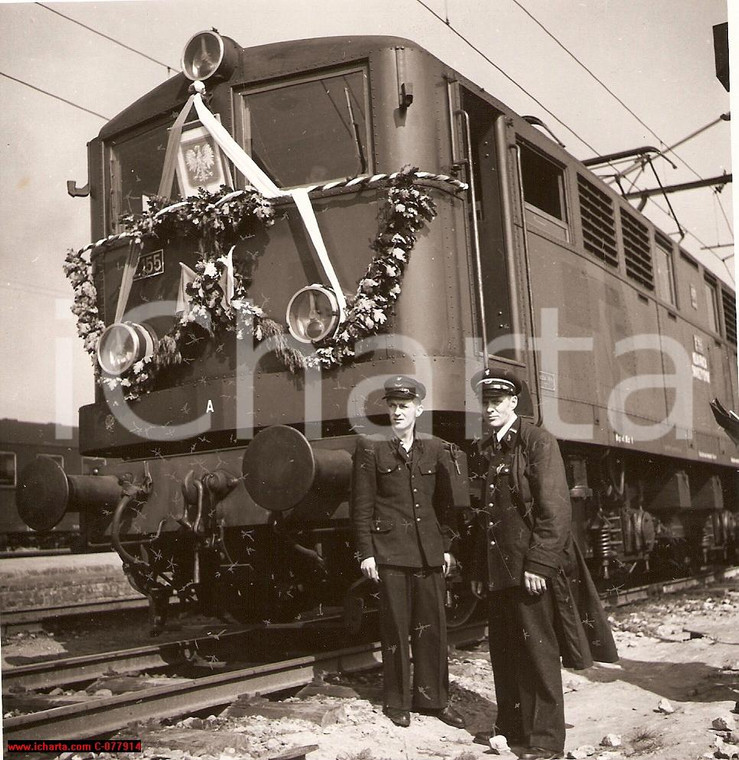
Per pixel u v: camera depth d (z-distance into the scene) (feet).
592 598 15.20
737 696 18.06
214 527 19.65
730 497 47.96
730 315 48.73
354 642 22.56
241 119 21.43
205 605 23.43
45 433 61.00
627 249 33.22
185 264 21.67
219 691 17.15
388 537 16.90
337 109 20.67
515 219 23.38
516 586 14.99
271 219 20.36
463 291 20.74
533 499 15.20
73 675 19.20
